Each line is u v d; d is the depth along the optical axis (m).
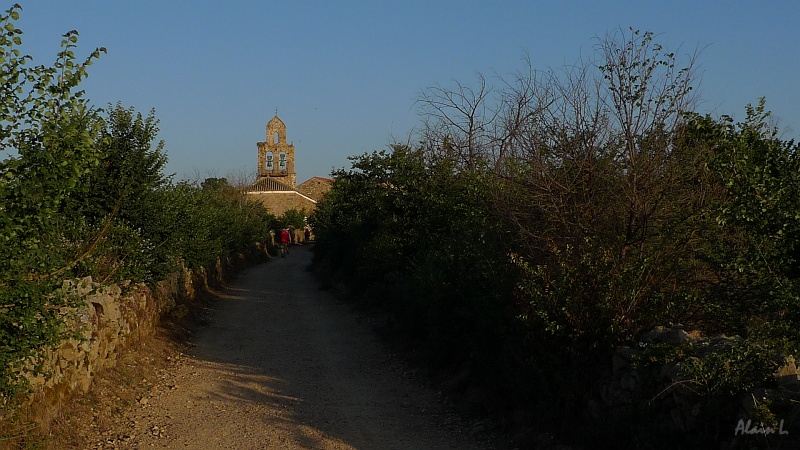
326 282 28.09
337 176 22.02
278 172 72.75
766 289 6.93
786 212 6.43
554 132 11.13
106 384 10.12
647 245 9.06
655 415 6.71
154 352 13.22
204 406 9.92
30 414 7.32
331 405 10.04
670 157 9.62
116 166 14.11
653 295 8.20
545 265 9.10
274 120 72.94
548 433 7.83
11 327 6.49
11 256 6.25
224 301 23.52
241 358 13.80
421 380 11.58
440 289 11.30
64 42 6.37
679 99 9.84
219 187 46.03
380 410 9.76
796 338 6.08
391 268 19.25
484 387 9.66
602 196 10.15
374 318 18.42
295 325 18.14
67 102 6.39
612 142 10.40
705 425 6.09
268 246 53.75
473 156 18.30
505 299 9.41
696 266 8.77
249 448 7.94
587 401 7.77
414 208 18.38
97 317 10.09
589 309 7.96
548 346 8.38
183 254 18.67
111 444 8.02
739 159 6.75
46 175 6.27
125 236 13.02
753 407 5.60
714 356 6.23
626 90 10.03
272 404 10.08
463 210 13.85
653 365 6.91
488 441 8.17
